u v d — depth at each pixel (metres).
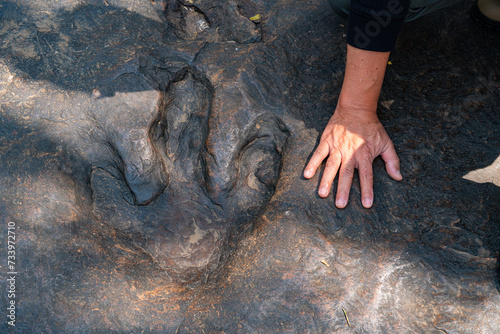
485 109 2.00
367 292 1.52
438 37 2.27
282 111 1.97
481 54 2.20
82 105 1.89
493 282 1.53
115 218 1.79
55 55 2.04
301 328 1.46
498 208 1.71
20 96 1.92
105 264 1.63
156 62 2.03
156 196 1.85
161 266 1.73
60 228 1.64
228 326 1.49
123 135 1.84
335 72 2.10
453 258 1.58
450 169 1.82
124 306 1.54
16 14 2.20
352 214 1.70
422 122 1.95
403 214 1.70
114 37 2.10
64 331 1.46
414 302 1.50
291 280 1.56
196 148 1.94
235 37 2.25
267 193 1.88
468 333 1.43
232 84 1.98
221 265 1.73
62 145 1.81
